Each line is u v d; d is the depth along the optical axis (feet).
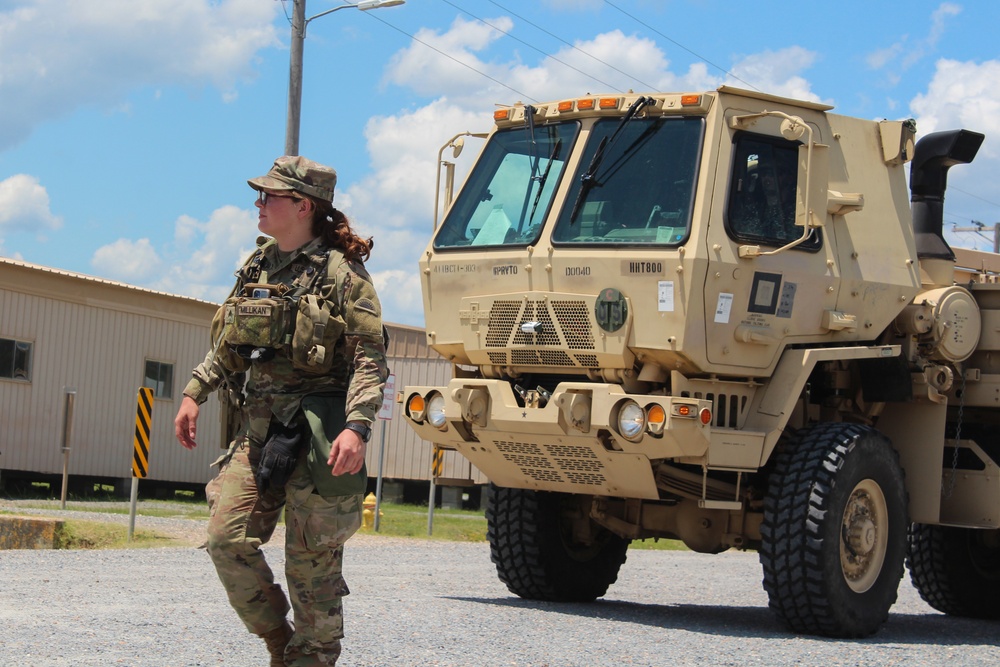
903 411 34.37
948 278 35.99
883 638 31.07
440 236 33.45
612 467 30.55
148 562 40.19
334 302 16.99
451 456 108.58
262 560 17.02
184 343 97.14
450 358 33.37
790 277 30.78
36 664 20.51
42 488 90.58
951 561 38.88
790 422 32.65
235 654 22.20
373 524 67.97
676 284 29.12
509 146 33.45
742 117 30.42
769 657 25.58
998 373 34.55
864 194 33.09
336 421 16.88
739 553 71.51
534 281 31.07
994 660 27.48
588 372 30.55
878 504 31.42
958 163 36.45
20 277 82.84
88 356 88.38
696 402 28.40
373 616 28.71
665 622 31.50
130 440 92.02
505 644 25.32
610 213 30.68
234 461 17.06
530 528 34.78
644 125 31.27
